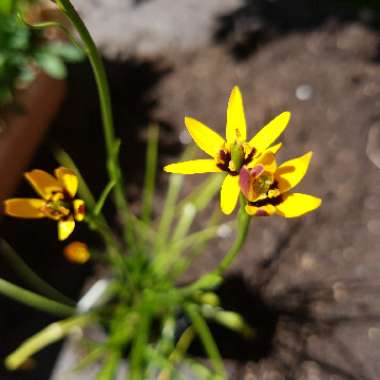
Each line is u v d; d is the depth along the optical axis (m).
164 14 0.51
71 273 0.36
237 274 0.35
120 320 0.30
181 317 0.31
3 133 0.37
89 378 0.32
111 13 0.52
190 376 0.32
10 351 0.34
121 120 0.44
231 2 0.52
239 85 0.46
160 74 0.47
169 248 0.32
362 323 0.33
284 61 0.47
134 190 0.40
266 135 0.20
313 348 0.32
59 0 0.19
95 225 0.23
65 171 0.20
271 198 0.19
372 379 0.31
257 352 0.32
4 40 0.34
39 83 0.40
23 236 0.38
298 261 0.35
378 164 0.40
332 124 0.42
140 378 0.28
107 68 0.48
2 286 0.26
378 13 0.50
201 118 0.44
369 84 0.44
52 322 0.35
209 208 0.38
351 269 0.35
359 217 0.37
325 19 0.50
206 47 0.49
